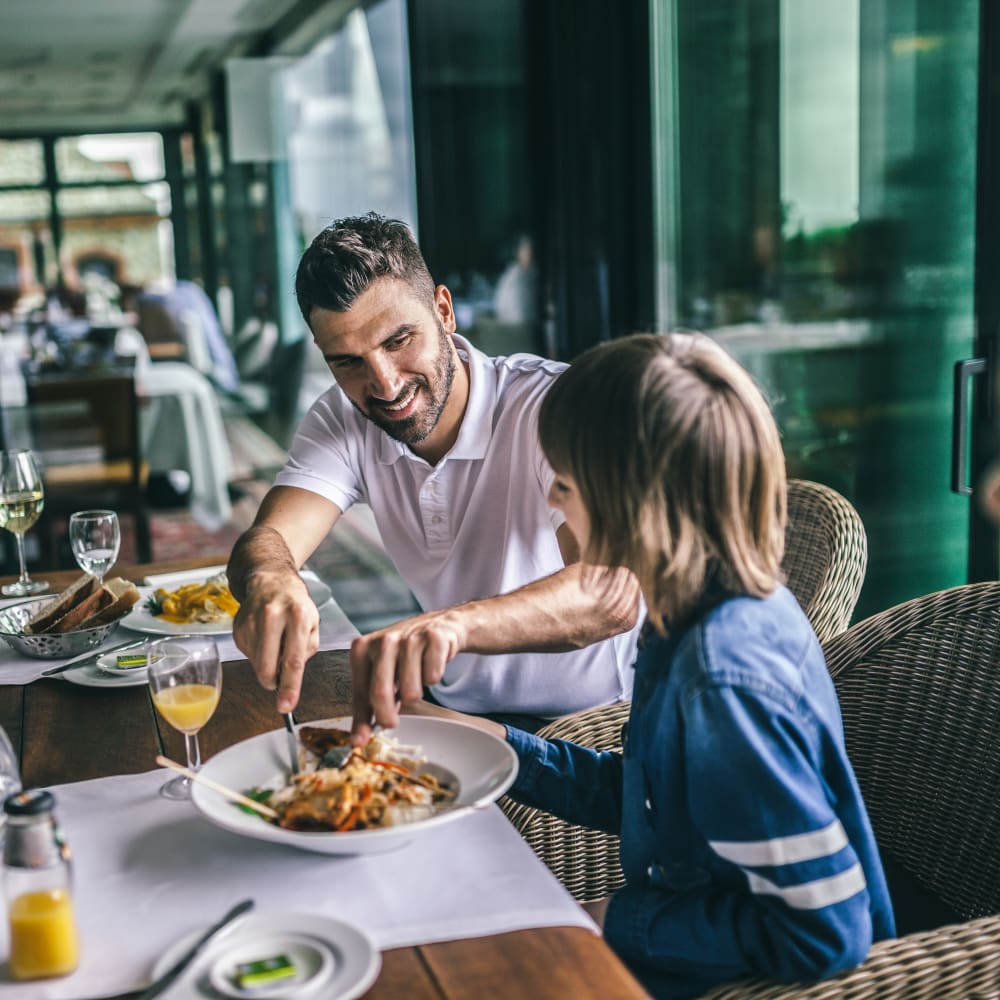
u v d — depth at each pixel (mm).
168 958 909
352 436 1890
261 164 3670
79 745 1382
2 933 970
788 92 2936
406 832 1024
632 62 3445
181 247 3725
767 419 1052
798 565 1762
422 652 1224
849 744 1497
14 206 3598
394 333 1637
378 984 884
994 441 2402
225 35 3547
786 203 3004
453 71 3529
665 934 1065
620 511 1039
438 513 1843
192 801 1171
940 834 1399
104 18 3518
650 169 3465
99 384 3801
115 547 1790
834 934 980
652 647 1138
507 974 893
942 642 1423
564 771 1362
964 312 2512
